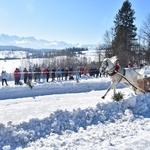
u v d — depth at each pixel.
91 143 10.51
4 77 24.95
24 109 13.27
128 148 9.71
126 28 56.84
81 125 12.16
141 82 15.95
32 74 28.73
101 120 12.95
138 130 12.16
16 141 10.15
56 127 11.33
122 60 49.38
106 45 57.09
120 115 13.67
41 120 11.23
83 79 28.69
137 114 14.35
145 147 9.80
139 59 52.75
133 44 55.59
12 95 21.30
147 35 54.38
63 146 10.10
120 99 14.76
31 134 10.48
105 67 15.14
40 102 15.48
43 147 9.89
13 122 10.73
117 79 15.36
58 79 28.77
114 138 11.17
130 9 57.66
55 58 72.56
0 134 10.09
